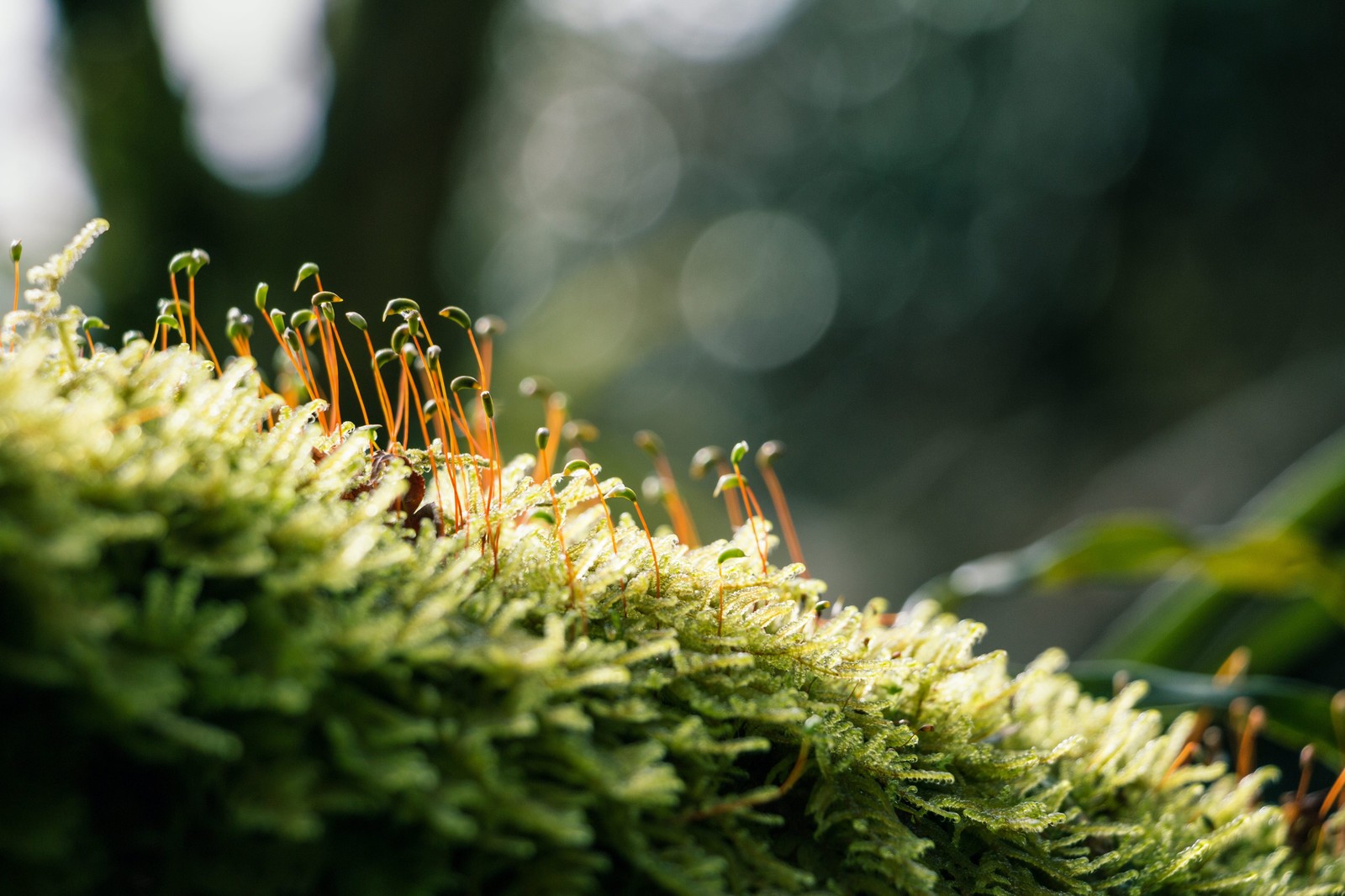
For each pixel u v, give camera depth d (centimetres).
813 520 197
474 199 118
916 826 16
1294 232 136
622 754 15
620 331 266
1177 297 150
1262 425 93
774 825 16
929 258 204
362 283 79
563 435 19
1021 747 18
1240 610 47
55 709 14
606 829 15
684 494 109
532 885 14
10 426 14
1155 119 153
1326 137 132
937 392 194
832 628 17
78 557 13
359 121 78
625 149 273
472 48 80
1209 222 147
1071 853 17
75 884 13
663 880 14
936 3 206
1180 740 19
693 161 280
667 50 260
